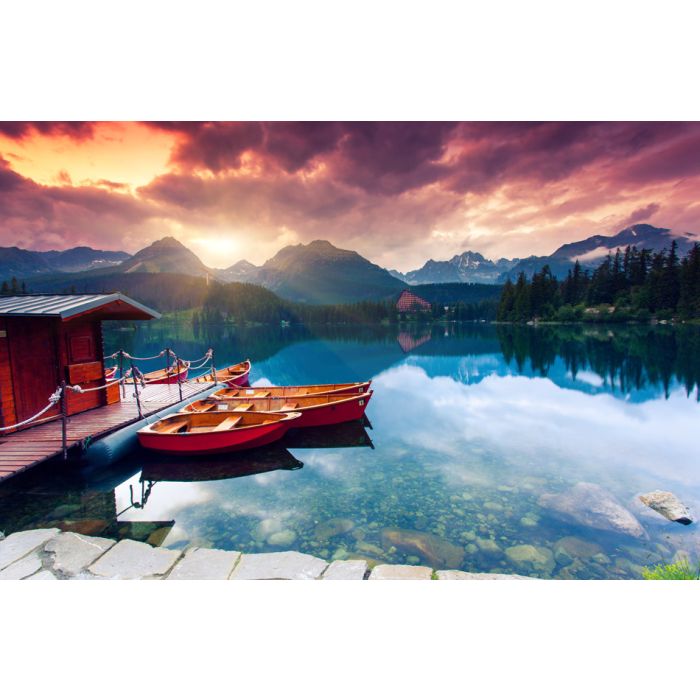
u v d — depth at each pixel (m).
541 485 8.56
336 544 6.16
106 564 4.99
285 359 38.59
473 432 12.99
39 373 9.72
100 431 9.12
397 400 18.69
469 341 57.78
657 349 38.19
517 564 5.61
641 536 6.21
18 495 8.13
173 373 19.23
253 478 9.05
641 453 10.77
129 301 10.62
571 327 84.69
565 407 16.95
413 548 5.98
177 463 9.91
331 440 11.98
